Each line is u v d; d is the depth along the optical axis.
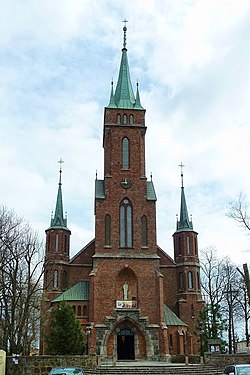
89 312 64.38
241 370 29.31
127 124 74.00
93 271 65.50
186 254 76.12
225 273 78.75
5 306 50.41
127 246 67.81
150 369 47.00
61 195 80.06
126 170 71.69
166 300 74.50
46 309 69.62
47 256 72.56
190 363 57.47
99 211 69.19
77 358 44.31
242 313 80.38
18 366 40.00
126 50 81.38
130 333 63.91
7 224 56.19
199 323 61.00
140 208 69.94
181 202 80.75
